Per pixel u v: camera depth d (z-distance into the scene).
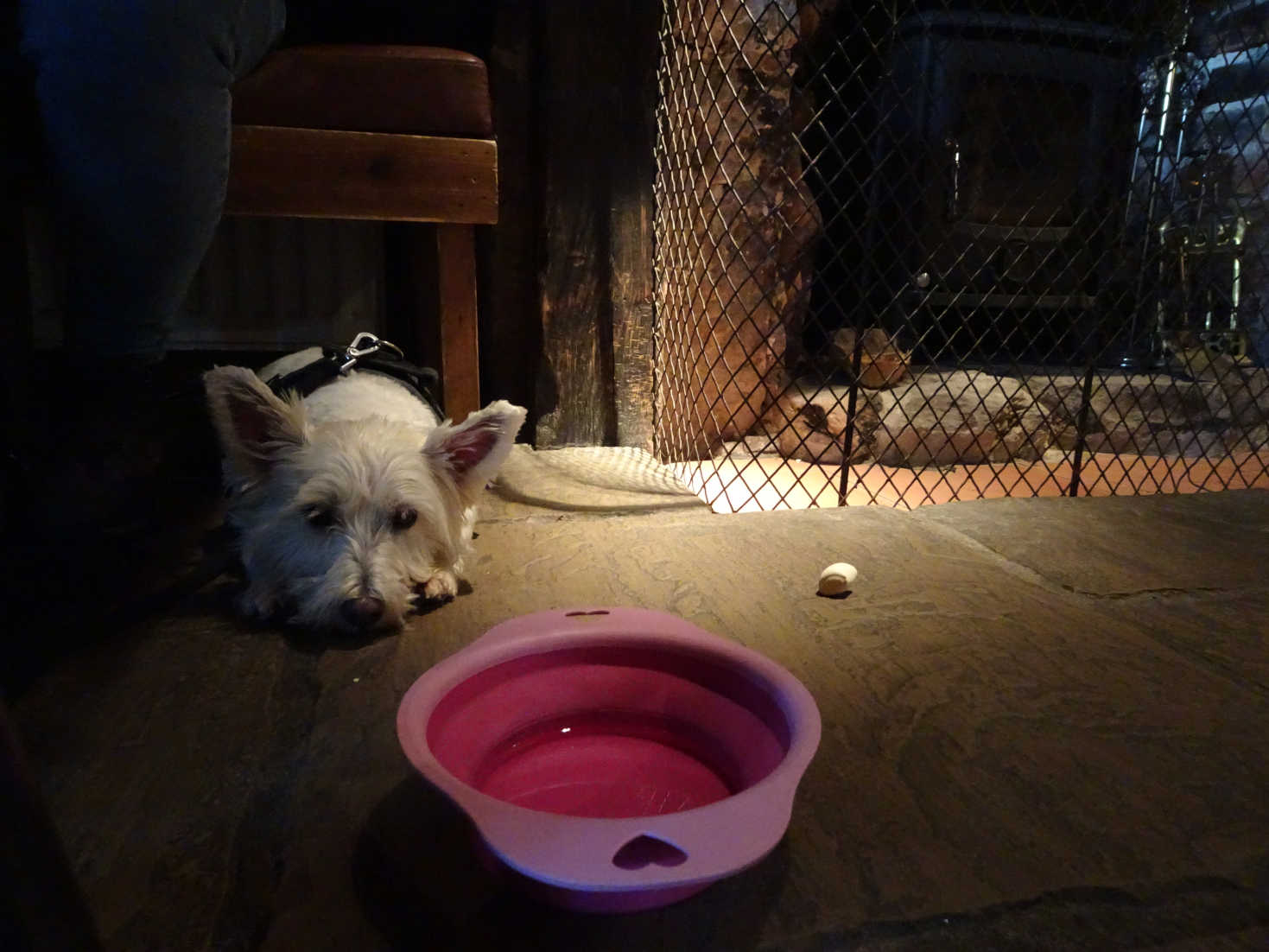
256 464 0.62
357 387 0.78
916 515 0.85
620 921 0.35
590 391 1.10
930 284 1.49
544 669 0.46
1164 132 1.30
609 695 0.47
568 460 1.03
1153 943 0.35
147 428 0.79
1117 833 0.41
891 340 1.32
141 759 0.44
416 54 0.86
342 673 0.53
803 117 1.31
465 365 0.96
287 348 1.13
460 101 0.87
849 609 0.63
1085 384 0.99
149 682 0.52
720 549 0.75
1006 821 0.41
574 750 0.46
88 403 0.72
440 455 0.64
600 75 1.04
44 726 0.47
